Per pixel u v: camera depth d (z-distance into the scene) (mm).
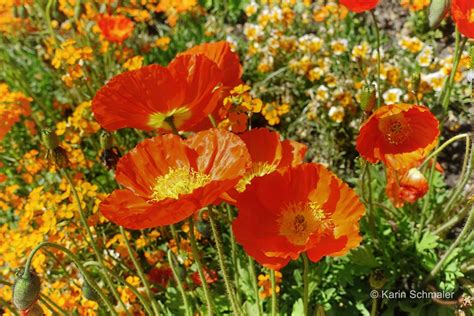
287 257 567
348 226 571
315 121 1041
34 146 1067
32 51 1202
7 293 770
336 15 1159
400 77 1029
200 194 538
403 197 743
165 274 838
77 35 1134
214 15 1282
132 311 802
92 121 936
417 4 1115
